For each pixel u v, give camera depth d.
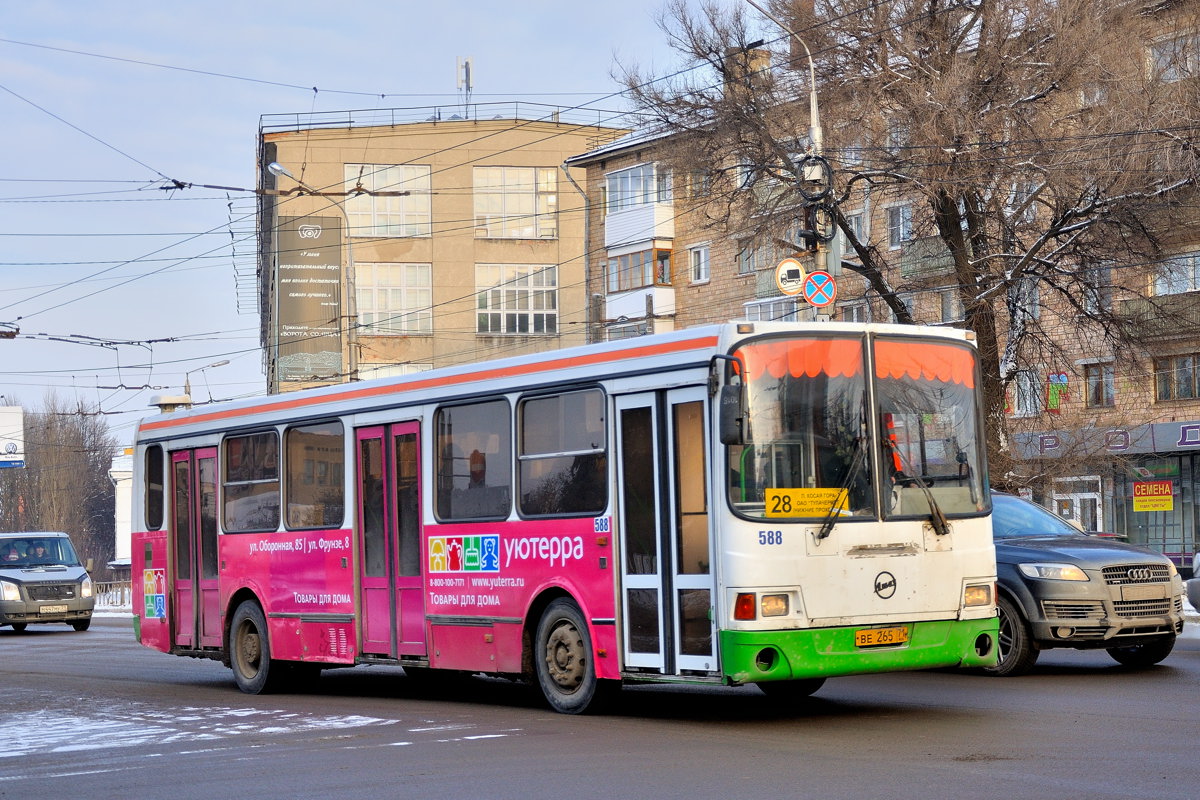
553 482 12.28
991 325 30.59
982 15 29.09
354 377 49.22
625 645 11.50
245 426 16.33
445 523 13.41
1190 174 27.27
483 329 63.69
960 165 28.19
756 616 10.49
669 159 32.41
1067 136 28.23
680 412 11.12
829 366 11.11
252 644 16.12
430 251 63.59
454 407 13.45
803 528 10.74
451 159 63.91
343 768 9.61
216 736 11.73
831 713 11.79
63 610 33.16
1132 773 8.43
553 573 12.20
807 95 30.30
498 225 64.19
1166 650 15.22
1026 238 31.64
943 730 10.48
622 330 56.16
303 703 14.41
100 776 9.74
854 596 10.88
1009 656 14.65
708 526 10.78
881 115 29.50
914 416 11.43
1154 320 33.41
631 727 11.16
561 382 12.25
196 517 17.22
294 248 57.03
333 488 14.90
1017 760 8.98
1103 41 27.88
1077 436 34.81
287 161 62.75
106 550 111.62
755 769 8.86
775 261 43.69
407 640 13.86
